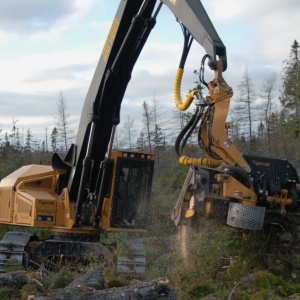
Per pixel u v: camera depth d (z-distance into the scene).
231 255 10.01
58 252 11.82
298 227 9.84
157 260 11.12
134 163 12.34
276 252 9.89
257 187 9.41
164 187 21.34
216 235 10.02
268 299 7.82
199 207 9.22
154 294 7.36
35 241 12.48
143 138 52.25
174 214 9.75
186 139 9.53
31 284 8.43
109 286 8.60
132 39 10.74
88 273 8.41
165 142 49.69
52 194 12.88
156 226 13.69
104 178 11.87
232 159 9.26
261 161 9.56
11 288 8.50
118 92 11.48
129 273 10.55
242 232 9.88
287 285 8.57
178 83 9.70
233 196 9.09
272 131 37.22
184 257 10.04
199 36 8.98
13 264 11.31
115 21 10.93
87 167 11.84
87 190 12.14
